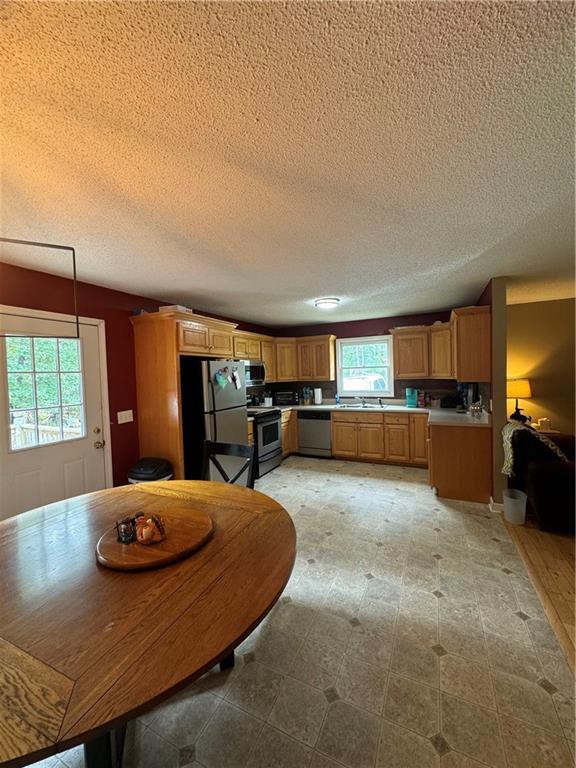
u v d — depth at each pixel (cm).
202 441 366
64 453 277
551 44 86
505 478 325
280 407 551
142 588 104
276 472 467
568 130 118
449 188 156
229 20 78
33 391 256
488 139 122
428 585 211
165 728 130
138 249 221
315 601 198
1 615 93
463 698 138
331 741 124
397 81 96
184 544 125
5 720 66
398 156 132
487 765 115
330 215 180
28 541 134
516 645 163
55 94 97
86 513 160
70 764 121
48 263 244
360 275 295
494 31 83
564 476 266
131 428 338
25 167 132
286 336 623
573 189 158
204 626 88
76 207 165
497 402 325
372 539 271
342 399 580
